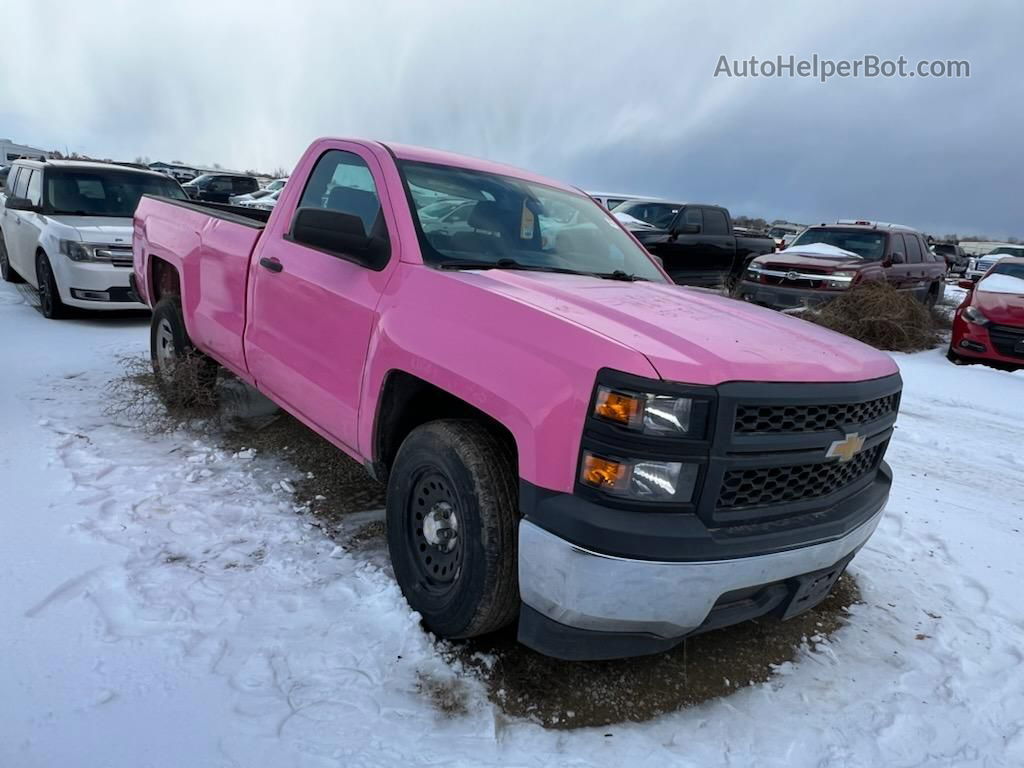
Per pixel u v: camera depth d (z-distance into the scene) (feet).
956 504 16.19
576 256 12.32
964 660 10.27
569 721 8.22
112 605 9.32
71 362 20.71
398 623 9.50
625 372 7.12
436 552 9.36
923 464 18.98
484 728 7.89
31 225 28.17
